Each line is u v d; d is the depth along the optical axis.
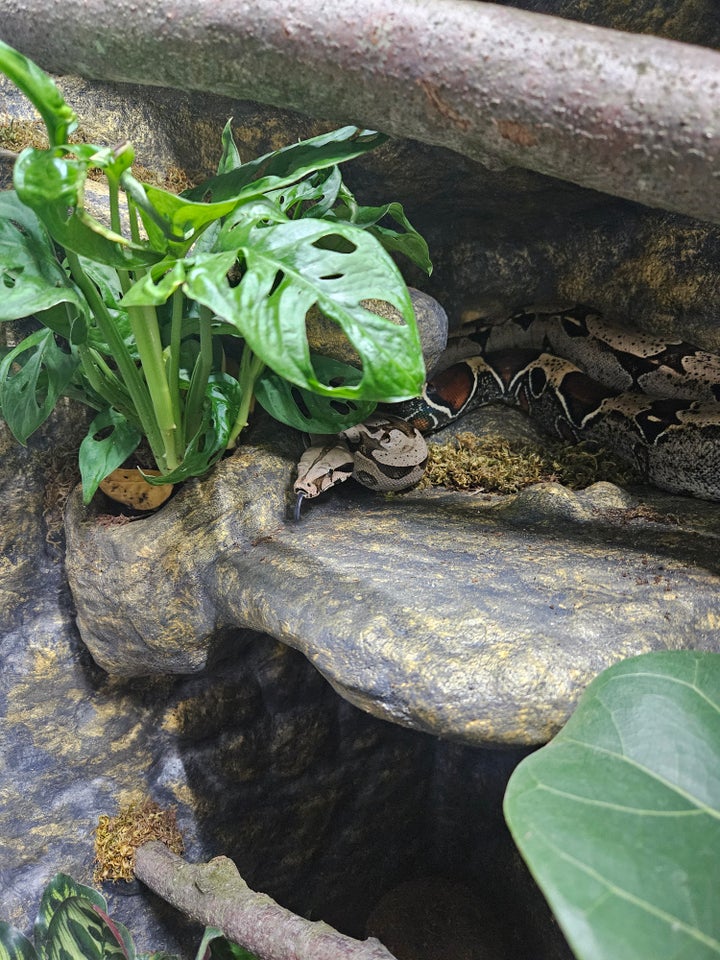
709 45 0.64
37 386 0.61
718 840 0.30
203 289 0.40
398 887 1.03
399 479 0.73
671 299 0.81
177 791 0.80
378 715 0.48
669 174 0.37
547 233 0.86
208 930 0.68
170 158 0.75
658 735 0.35
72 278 0.54
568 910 0.28
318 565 0.57
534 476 0.77
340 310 0.39
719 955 0.27
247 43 0.41
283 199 0.56
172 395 0.58
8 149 0.66
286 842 0.91
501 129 0.39
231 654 0.78
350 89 0.41
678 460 0.73
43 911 0.71
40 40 0.46
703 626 0.51
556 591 0.53
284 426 0.72
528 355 0.90
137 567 0.61
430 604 0.51
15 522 0.69
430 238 0.85
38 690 0.72
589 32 0.36
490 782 0.97
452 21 0.37
